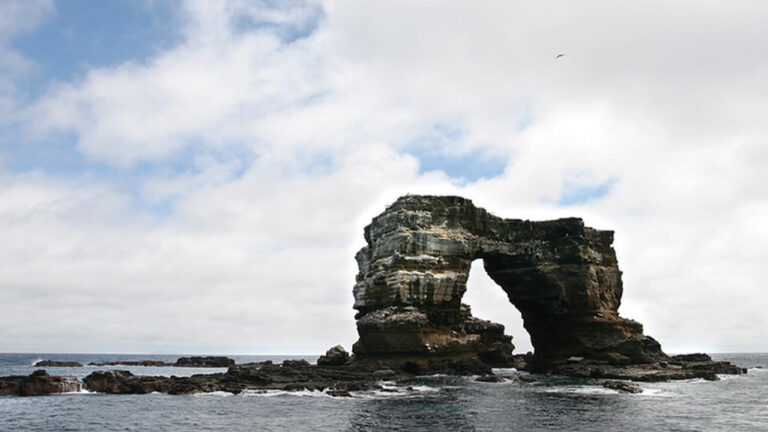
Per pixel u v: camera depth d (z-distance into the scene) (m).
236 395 58.59
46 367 138.62
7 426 42.66
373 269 88.88
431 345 80.56
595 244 99.00
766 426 42.41
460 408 49.41
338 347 99.75
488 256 98.00
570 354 92.88
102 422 43.91
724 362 106.19
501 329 117.19
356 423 42.53
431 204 89.50
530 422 43.19
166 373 112.19
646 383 73.81
